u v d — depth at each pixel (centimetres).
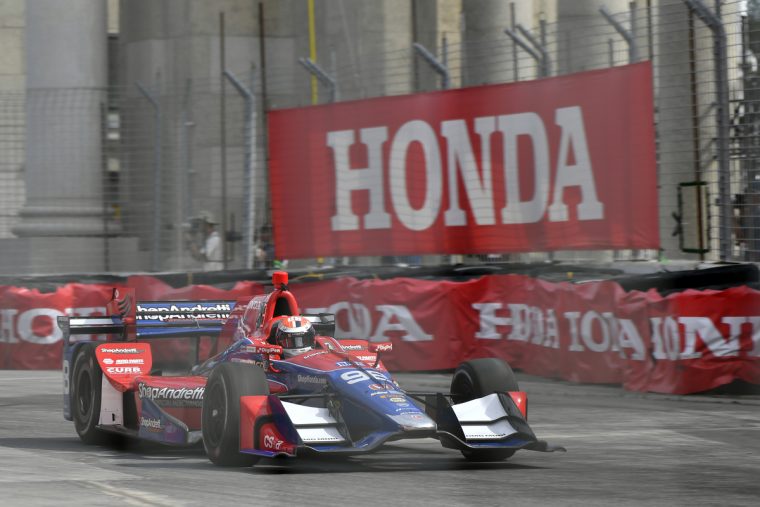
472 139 2723
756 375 2136
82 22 3922
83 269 3778
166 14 5197
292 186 3058
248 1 5134
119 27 5616
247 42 5125
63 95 3728
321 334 1695
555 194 2561
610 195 2442
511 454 1474
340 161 2964
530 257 3366
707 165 2608
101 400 1683
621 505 1162
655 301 2228
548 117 2564
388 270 2886
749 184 2483
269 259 3481
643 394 2247
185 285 3036
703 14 2333
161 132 3766
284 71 5141
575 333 2414
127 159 3756
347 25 4756
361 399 1380
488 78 3650
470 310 2650
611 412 2027
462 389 1517
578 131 2500
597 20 3653
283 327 1559
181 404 1542
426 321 2689
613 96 2422
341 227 2972
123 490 1258
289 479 1330
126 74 5494
